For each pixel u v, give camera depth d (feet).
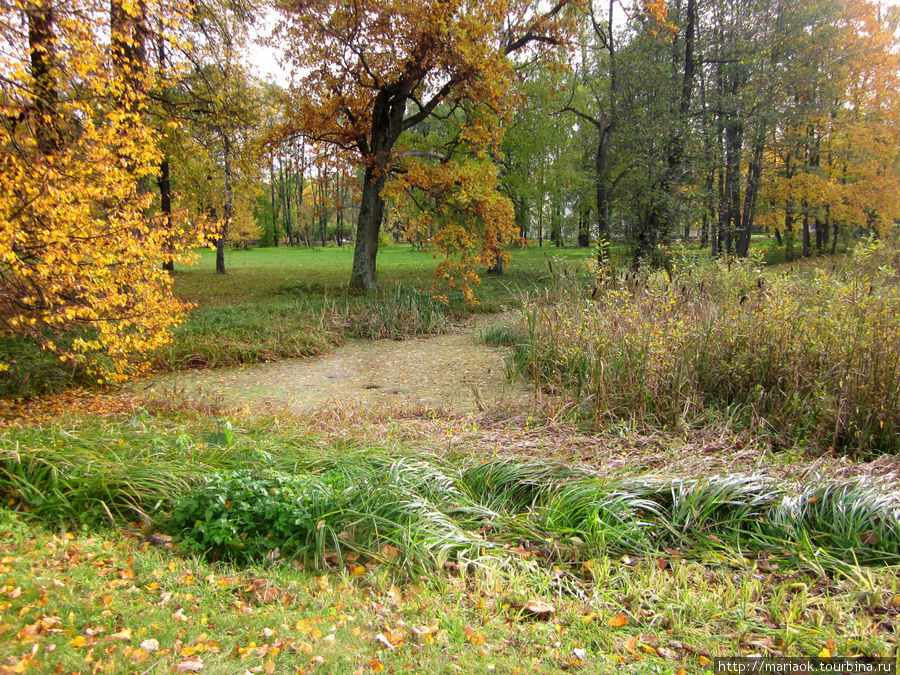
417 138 83.25
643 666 9.17
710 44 67.46
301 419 21.83
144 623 9.04
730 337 23.12
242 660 8.46
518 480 15.24
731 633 10.12
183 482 13.39
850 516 13.16
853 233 88.43
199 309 46.03
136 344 22.54
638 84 64.03
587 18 65.16
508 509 14.46
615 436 19.88
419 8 46.68
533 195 83.41
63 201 18.51
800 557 12.29
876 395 19.36
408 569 11.52
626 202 63.00
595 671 9.00
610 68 67.05
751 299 24.45
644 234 61.41
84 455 14.19
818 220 88.79
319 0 49.26
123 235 20.31
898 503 13.42
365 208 58.95
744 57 66.13
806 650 9.54
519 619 10.38
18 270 18.89
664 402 21.54
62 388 26.37
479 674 8.71
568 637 9.93
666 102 60.54
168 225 23.18
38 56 20.93
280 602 10.25
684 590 11.20
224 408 24.23
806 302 22.26
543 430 19.95
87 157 19.62
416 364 35.58
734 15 71.15
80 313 21.06
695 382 22.39
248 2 47.78
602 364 22.67
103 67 20.04
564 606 10.87
